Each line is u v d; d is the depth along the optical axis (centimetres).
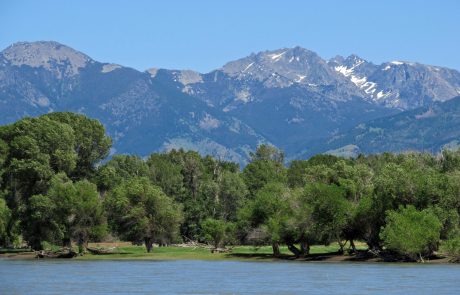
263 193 18338
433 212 15775
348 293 10094
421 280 11719
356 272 13450
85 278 12500
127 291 10475
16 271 14138
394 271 13600
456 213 15838
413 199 16250
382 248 17138
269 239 18138
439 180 16188
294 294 10062
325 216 17050
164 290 10581
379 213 16575
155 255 19788
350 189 17475
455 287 10675
